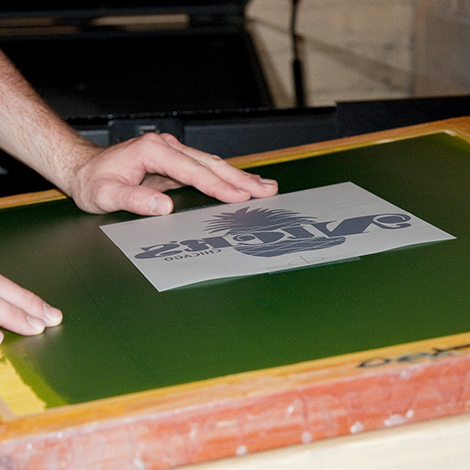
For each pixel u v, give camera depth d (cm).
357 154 89
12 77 105
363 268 59
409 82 228
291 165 88
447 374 43
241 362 47
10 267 67
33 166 94
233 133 113
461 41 207
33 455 40
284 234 68
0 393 46
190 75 147
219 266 62
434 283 56
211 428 41
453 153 87
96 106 125
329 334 49
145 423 41
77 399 44
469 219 68
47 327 55
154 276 62
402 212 71
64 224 78
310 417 42
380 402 42
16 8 198
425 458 42
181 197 83
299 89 139
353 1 245
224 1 204
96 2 199
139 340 51
